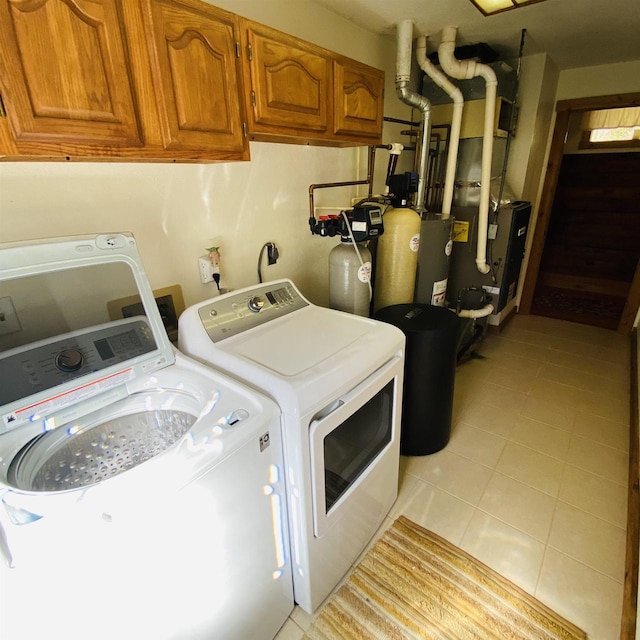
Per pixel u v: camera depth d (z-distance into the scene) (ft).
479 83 8.89
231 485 3.07
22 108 2.56
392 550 5.14
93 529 2.33
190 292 5.35
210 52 3.63
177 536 2.74
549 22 7.34
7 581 2.11
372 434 4.82
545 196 12.13
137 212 4.57
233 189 5.64
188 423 3.70
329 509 4.10
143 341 3.86
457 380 9.36
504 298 10.38
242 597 3.54
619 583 4.66
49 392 3.18
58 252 3.25
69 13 2.66
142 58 3.14
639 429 6.90
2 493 2.43
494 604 4.47
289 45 4.44
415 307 6.82
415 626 4.29
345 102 5.48
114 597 2.51
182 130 3.55
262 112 4.29
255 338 4.60
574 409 8.13
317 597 4.36
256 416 3.25
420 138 8.41
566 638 4.13
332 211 7.66
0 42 2.40
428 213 8.80
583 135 15.33
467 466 6.59
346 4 6.44
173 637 2.95
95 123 2.95
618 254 15.62
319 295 7.80
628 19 7.15
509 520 5.56
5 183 3.51
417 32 7.82
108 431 3.65
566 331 12.10
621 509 5.70
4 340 3.14
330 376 3.78
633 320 11.66
